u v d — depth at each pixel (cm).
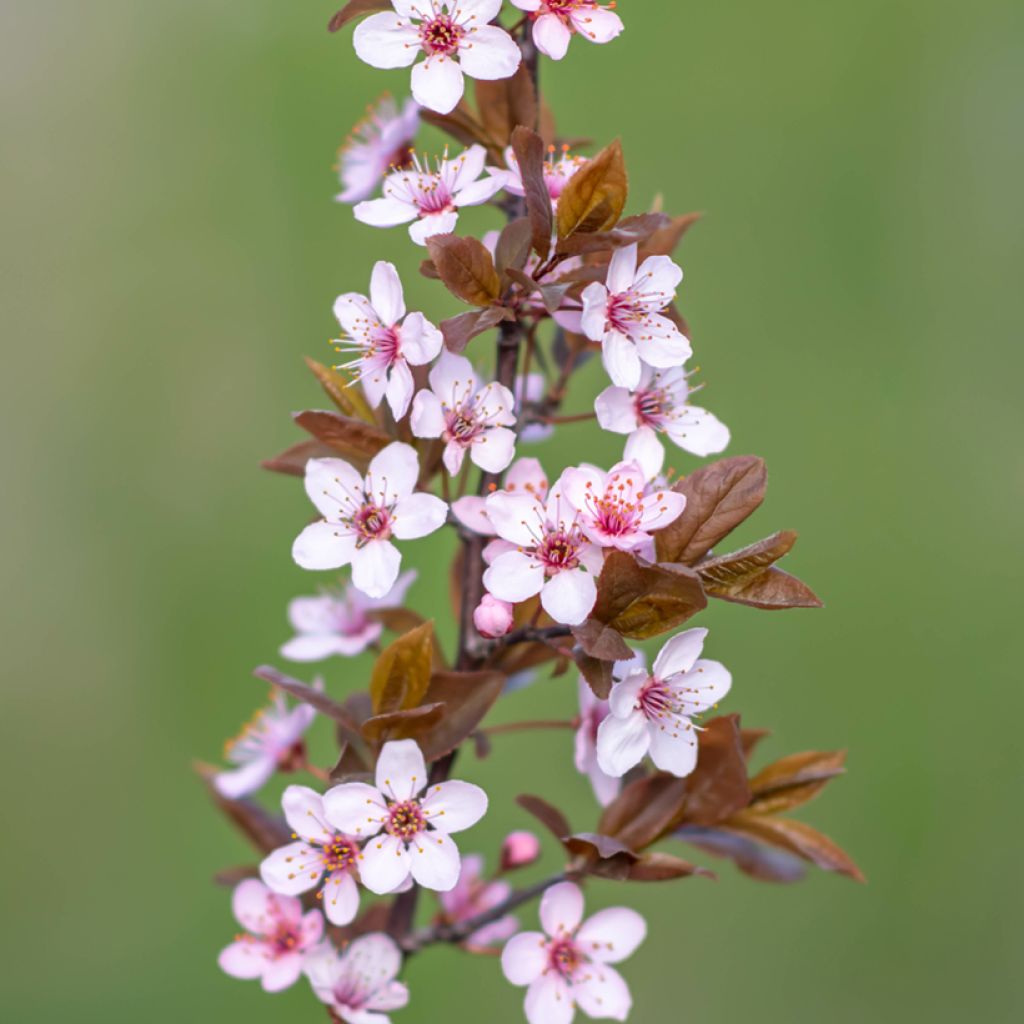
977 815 93
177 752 92
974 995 90
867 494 96
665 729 67
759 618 94
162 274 97
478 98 69
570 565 67
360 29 67
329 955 69
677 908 90
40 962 89
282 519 93
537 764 88
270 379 95
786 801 70
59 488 95
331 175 96
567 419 69
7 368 96
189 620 93
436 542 86
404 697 68
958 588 95
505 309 67
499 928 71
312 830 67
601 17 67
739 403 97
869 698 94
